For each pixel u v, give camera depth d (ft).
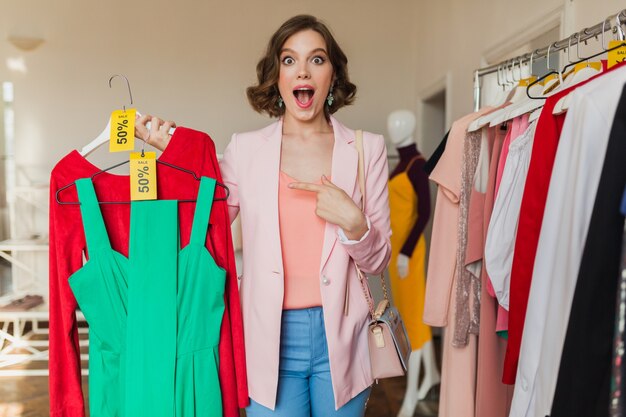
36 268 14.56
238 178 4.65
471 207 5.63
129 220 4.31
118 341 4.19
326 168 4.67
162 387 4.09
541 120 4.18
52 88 16.16
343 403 4.48
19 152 16.14
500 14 9.64
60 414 4.10
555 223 3.48
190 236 4.29
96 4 16.25
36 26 16.03
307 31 4.52
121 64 16.38
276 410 4.48
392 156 16.78
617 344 2.68
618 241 2.84
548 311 3.44
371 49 16.85
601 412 2.87
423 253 9.80
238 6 16.71
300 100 4.71
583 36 4.93
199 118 16.70
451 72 12.70
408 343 4.97
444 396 6.04
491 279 5.12
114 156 16.11
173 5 16.55
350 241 4.31
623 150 2.82
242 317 4.58
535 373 3.62
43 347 14.02
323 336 4.52
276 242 4.41
